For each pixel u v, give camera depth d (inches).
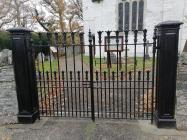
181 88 166.6
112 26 779.4
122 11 763.4
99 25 786.2
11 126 187.8
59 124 190.1
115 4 761.6
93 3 775.1
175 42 159.5
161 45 162.7
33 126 186.4
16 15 996.6
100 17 780.0
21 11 1060.5
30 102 189.2
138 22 757.9
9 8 960.9
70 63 566.6
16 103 190.5
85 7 786.8
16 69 182.1
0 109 191.5
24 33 176.6
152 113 182.5
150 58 573.9
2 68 183.6
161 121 172.4
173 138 159.8
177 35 158.9
